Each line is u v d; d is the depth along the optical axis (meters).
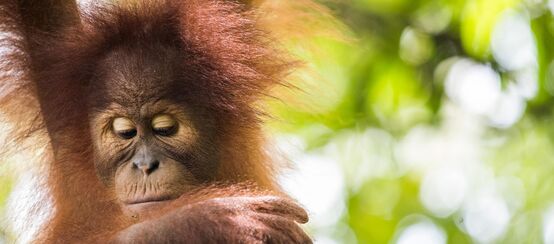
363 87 18.59
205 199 10.41
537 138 19.88
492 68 18.30
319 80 13.00
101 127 10.80
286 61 12.09
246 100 11.37
